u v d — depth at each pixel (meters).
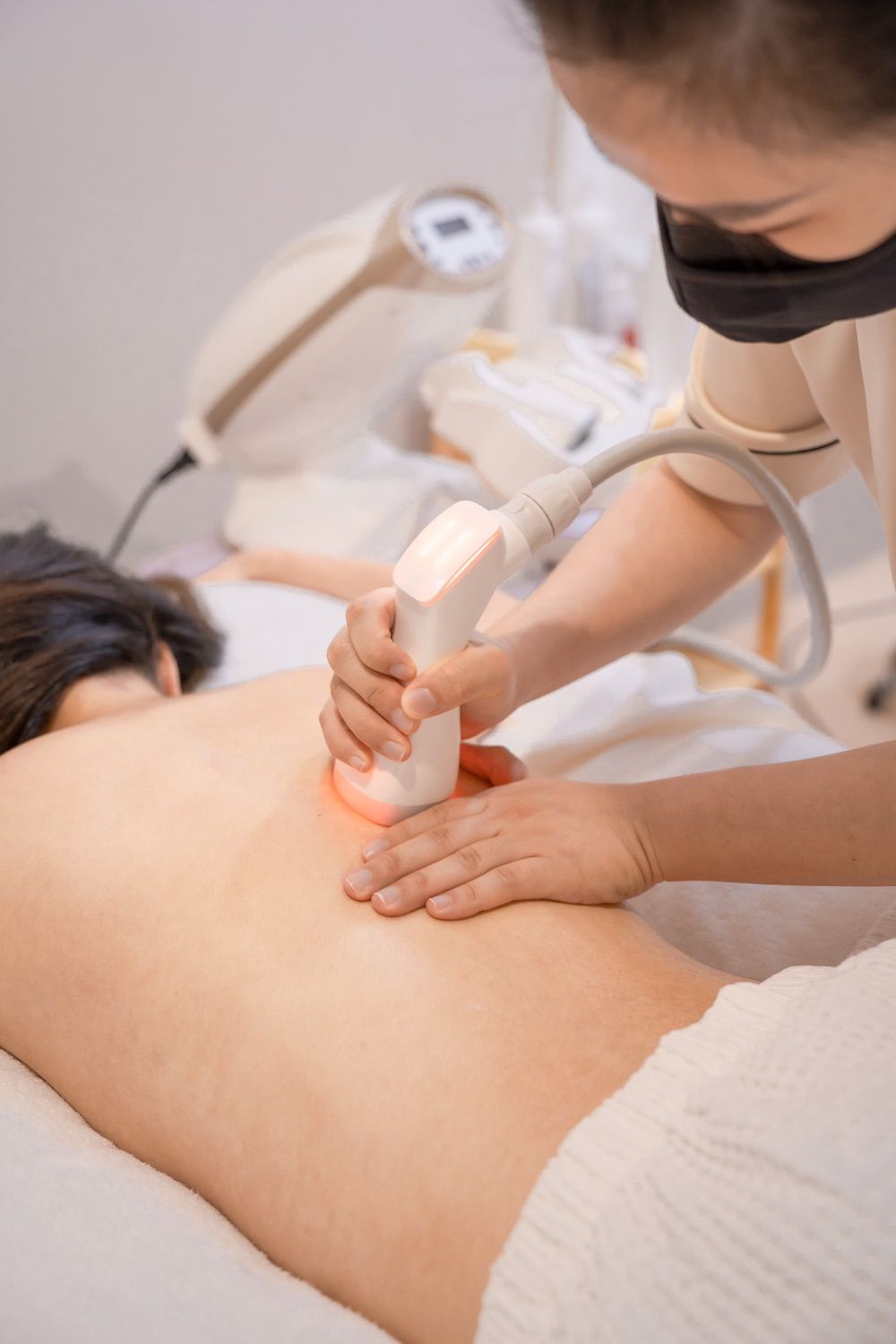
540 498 0.75
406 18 1.97
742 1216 0.59
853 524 2.60
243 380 1.58
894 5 0.43
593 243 2.15
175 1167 0.78
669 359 1.88
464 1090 0.69
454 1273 0.65
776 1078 0.63
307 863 0.81
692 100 0.47
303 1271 0.72
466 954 0.75
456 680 0.75
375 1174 0.69
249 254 2.00
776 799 0.79
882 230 0.53
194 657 1.26
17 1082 0.85
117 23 1.75
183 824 0.85
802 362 0.85
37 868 0.84
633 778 1.19
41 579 1.10
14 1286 0.67
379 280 1.48
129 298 1.92
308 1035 0.73
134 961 0.79
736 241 0.57
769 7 0.43
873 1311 0.55
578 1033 0.71
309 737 0.93
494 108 2.11
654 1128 0.65
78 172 1.81
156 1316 0.65
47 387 1.92
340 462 1.77
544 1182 0.64
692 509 0.98
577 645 0.93
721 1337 0.57
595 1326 0.59
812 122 0.46
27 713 1.04
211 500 2.13
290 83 1.91
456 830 0.80
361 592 1.55
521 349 1.78
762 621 2.15
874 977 0.68
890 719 2.25
